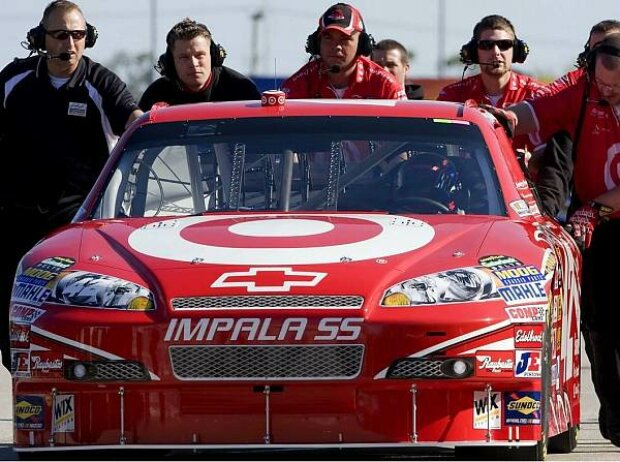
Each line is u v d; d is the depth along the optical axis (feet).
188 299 40.01
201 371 39.52
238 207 48.16
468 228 44.06
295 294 39.83
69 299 40.86
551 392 42.78
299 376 39.34
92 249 43.32
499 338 39.75
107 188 48.85
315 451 46.50
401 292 39.93
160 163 49.21
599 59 51.31
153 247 42.88
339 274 40.47
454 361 39.47
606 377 52.49
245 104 51.72
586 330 54.24
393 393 39.37
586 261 52.85
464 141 49.03
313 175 48.37
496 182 47.75
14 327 41.47
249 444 39.50
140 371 39.73
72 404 40.24
